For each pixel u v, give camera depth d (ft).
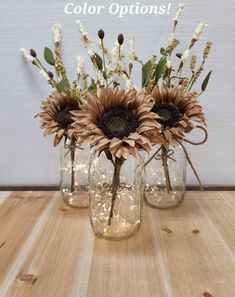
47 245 1.57
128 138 1.33
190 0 2.02
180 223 1.81
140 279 1.31
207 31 2.06
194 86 2.14
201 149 2.26
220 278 1.31
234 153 2.26
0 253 1.50
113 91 1.41
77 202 2.03
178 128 1.65
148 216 1.90
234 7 2.02
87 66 2.12
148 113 1.36
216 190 2.29
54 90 2.08
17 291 1.24
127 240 1.62
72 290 1.25
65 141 1.98
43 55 2.12
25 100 2.21
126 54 2.10
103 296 1.21
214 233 1.69
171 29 2.07
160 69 1.68
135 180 1.66
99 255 1.48
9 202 2.11
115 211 1.66
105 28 2.08
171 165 1.98
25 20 2.07
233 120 2.20
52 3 2.04
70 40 2.09
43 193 2.27
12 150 2.30
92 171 1.67
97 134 1.34
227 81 2.13
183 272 1.35
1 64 2.15
